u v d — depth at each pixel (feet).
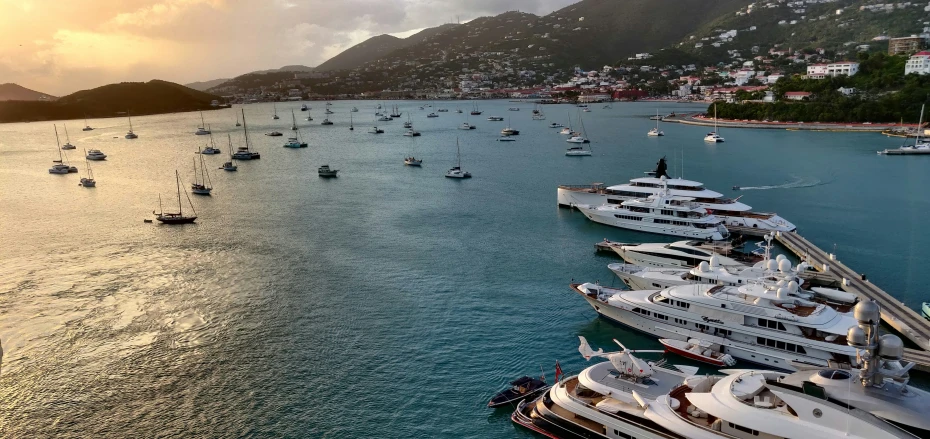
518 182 622.95
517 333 251.80
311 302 289.53
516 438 180.86
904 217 442.09
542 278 321.73
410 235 416.26
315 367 224.74
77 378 220.23
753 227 412.57
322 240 405.39
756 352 217.77
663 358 228.22
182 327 262.67
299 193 584.81
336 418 191.93
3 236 431.02
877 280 313.32
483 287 307.58
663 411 163.43
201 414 195.93
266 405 200.03
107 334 256.93
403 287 308.81
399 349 238.07
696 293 235.81
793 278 238.89
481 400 200.95
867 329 141.18
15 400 206.18
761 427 144.15
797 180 587.27
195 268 347.56
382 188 604.49
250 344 244.83
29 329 263.49
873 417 136.26
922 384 199.82
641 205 417.08
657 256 338.75
